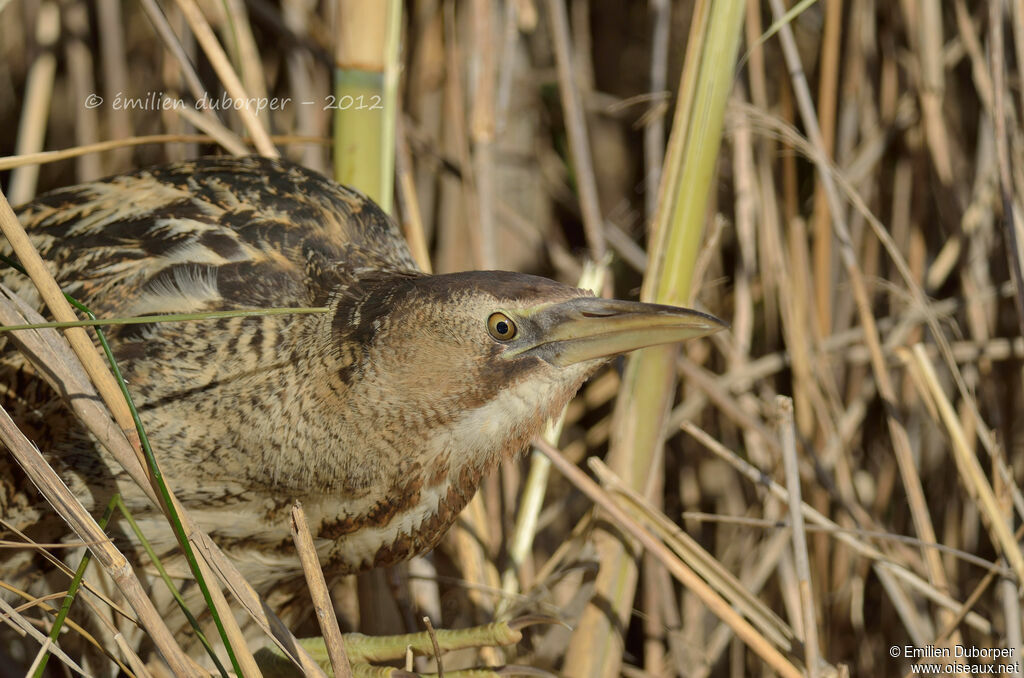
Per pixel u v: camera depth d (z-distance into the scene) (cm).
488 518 629
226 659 620
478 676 616
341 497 616
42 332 607
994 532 623
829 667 613
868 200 639
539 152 651
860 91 636
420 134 638
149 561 617
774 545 631
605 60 657
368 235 620
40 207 621
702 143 616
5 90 651
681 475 640
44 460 605
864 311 628
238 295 616
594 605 618
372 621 626
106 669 619
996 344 632
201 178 621
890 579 626
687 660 634
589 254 643
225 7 628
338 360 614
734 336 635
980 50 635
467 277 614
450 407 614
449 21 632
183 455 615
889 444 637
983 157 632
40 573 619
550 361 614
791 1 644
